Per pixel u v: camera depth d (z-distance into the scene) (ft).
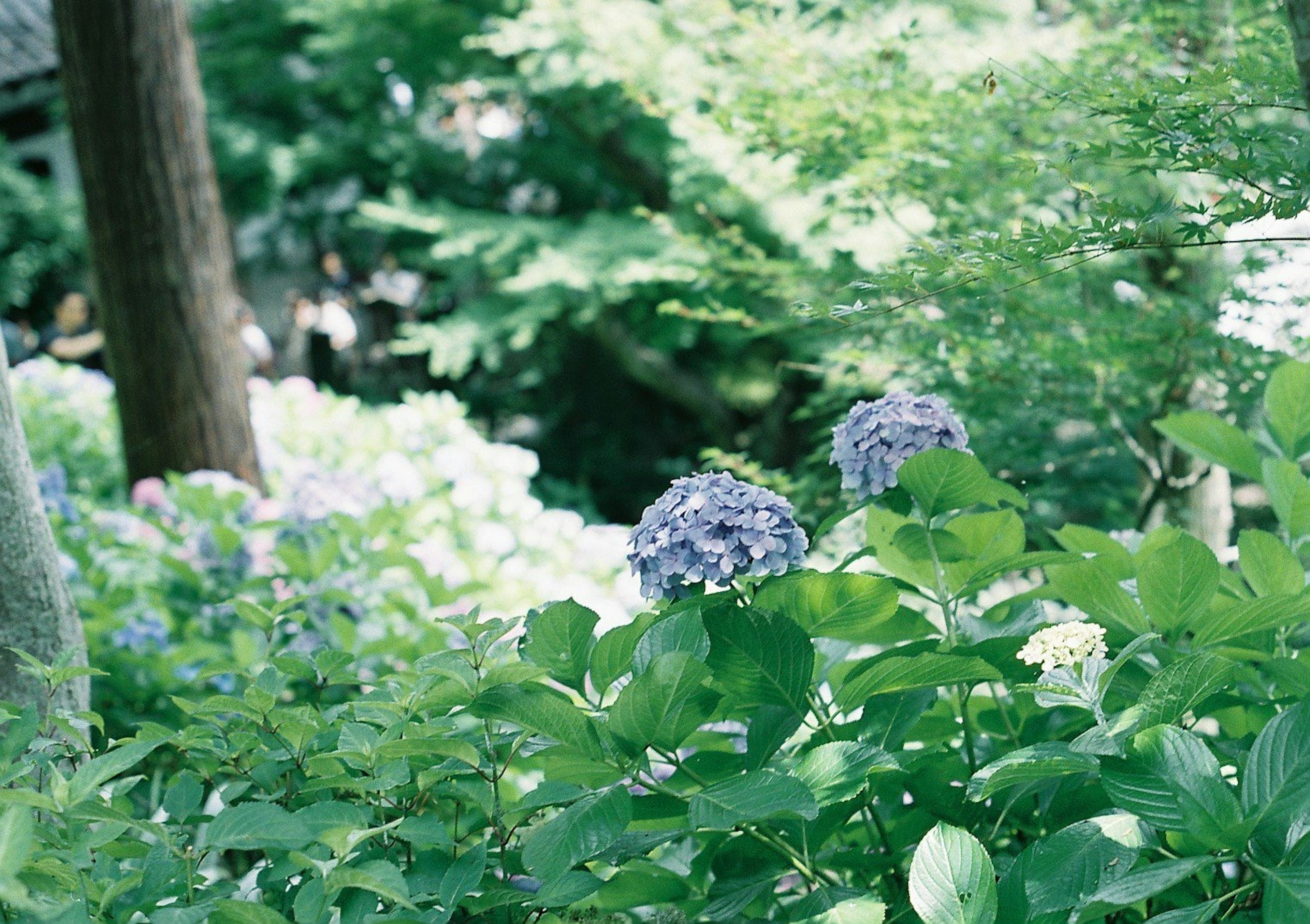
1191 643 6.95
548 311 36.06
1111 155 6.41
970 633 7.00
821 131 11.19
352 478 16.30
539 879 5.51
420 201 42.98
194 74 18.21
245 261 50.55
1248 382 11.37
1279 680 6.36
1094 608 6.76
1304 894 4.57
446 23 34.01
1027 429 11.94
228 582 14.34
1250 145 5.98
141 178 17.80
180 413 18.26
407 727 5.72
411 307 47.57
